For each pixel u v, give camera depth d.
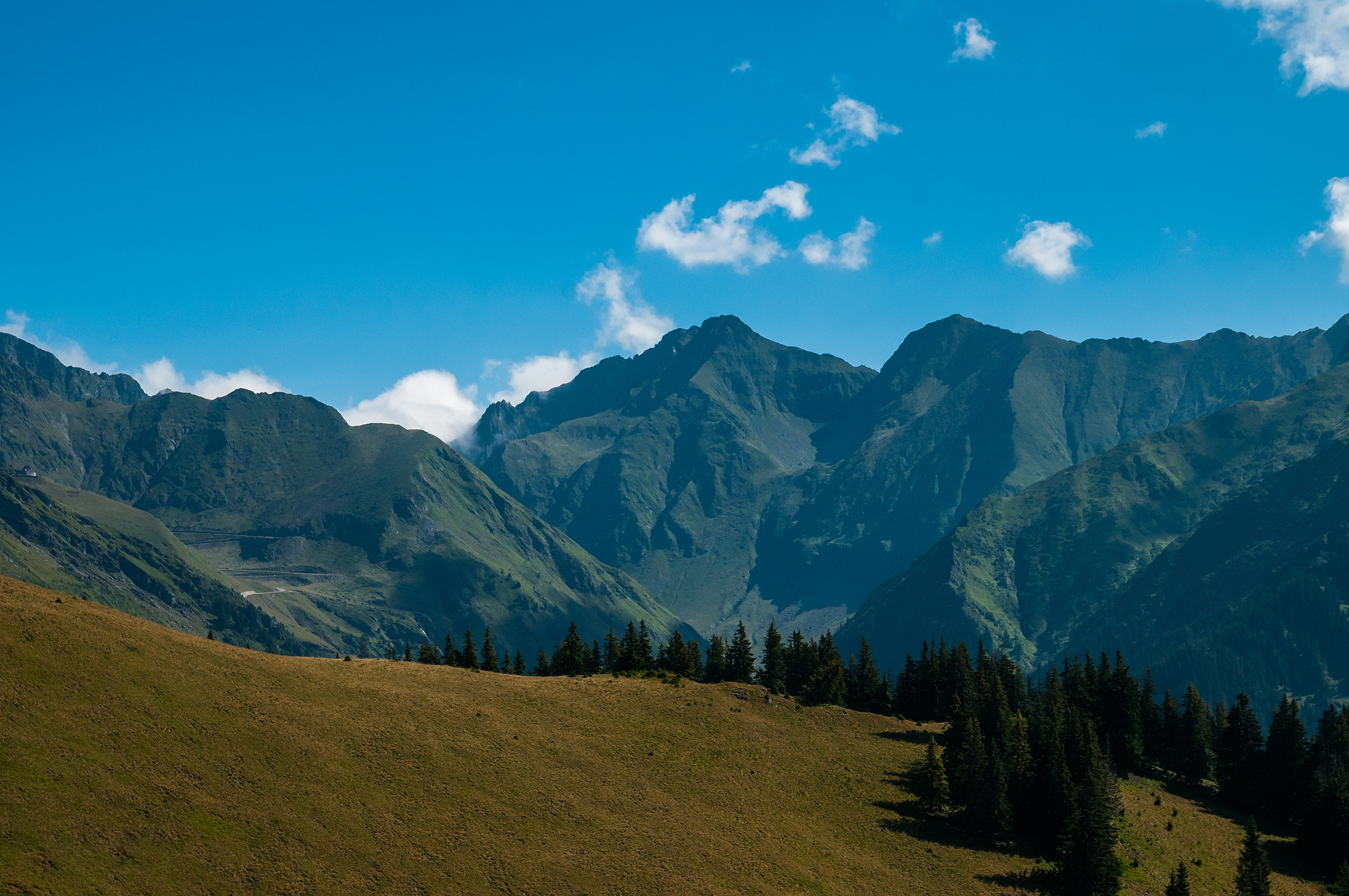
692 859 88.06
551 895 76.56
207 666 92.56
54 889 59.38
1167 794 143.62
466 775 91.00
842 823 105.75
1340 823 117.50
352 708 96.38
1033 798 112.00
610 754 107.62
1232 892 103.69
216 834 69.94
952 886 94.88
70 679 79.00
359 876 71.56
